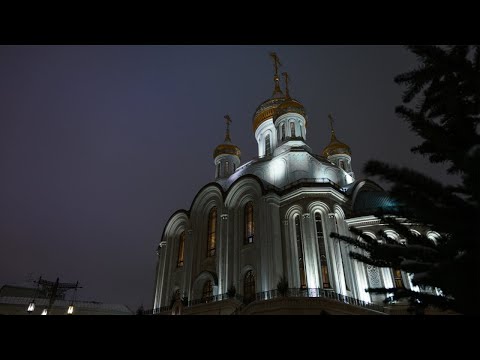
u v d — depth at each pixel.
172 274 43.78
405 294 7.90
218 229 40.53
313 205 35.19
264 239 34.81
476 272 5.41
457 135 5.91
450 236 6.96
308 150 43.31
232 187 40.91
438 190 5.52
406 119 6.40
